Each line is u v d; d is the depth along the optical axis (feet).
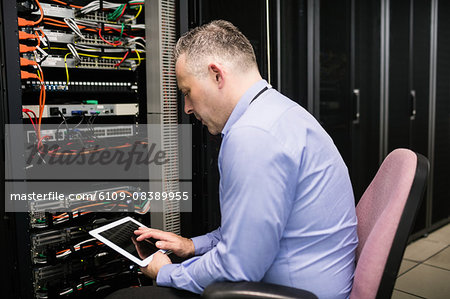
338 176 3.42
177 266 3.73
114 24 5.93
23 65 4.92
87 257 5.68
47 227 5.46
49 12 5.31
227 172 3.12
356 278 3.23
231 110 3.54
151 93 5.91
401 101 11.23
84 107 5.79
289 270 3.30
